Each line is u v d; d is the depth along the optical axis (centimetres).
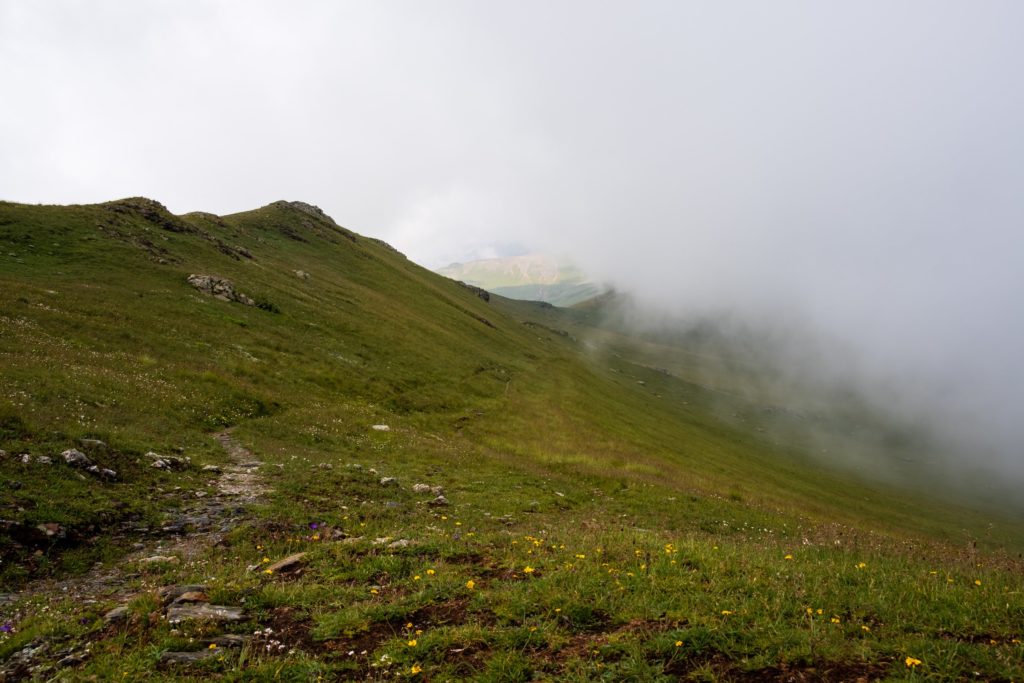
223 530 1552
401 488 2298
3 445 1622
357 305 7025
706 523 2747
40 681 722
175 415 2589
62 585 1150
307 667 716
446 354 6606
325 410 3500
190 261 5606
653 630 800
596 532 1450
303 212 11450
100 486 1633
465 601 912
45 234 4706
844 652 740
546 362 9662
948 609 874
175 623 848
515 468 3231
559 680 680
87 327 3269
